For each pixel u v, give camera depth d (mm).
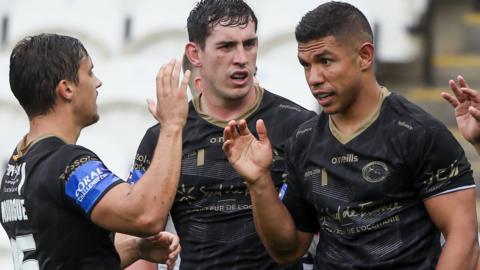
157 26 27656
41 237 12477
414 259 12984
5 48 28375
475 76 27609
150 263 16500
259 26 26750
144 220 12273
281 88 24094
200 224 15109
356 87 13117
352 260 13195
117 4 28328
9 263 23656
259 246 14969
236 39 14945
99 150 24734
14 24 28609
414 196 13078
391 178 12984
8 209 12883
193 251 15141
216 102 15242
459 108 13500
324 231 13531
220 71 15000
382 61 27719
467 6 28922
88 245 12508
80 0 28484
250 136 13492
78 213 12453
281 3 26969
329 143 13359
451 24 28688
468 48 28578
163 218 12430
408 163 12938
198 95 15562
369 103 13234
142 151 15492
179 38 27500
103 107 25750
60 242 12430
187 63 16891
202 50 15195
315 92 13148
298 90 24047
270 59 26469
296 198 13820
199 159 15125
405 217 13039
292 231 13766
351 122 13289
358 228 13117
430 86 27312
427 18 27172
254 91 15398
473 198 13062
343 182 13195
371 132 13164
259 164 13391
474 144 13453
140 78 25906
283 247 13836
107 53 27797
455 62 27734
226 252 14984
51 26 28375
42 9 28625
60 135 12828
